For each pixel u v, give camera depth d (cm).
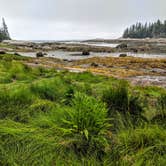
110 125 347
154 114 436
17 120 396
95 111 341
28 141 314
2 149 293
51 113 400
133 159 283
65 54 4431
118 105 444
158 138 322
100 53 4912
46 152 294
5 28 13712
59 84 651
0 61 1184
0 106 423
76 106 353
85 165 278
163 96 478
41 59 2589
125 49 5869
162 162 274
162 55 4244
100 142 314
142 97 562
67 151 304
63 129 315
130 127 380
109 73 1580
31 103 459
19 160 279
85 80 939
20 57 2475
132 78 1404
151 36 17062
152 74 1647
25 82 672
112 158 292
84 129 320
